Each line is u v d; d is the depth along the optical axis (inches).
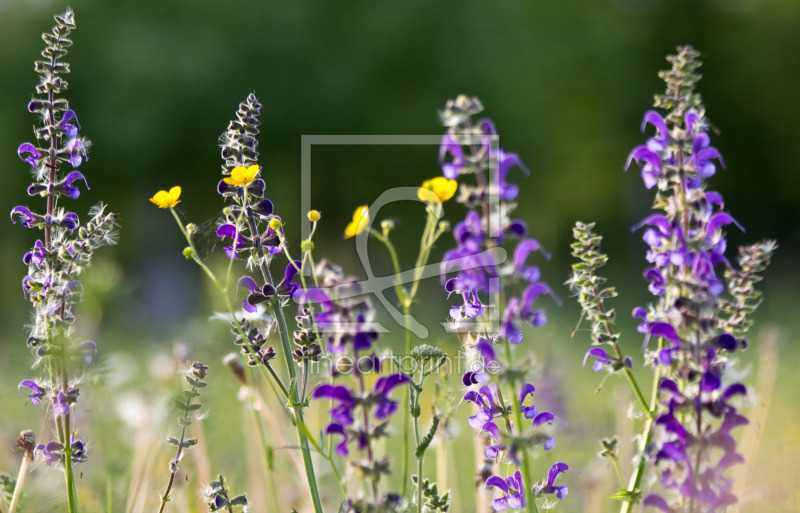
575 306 1016.2
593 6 1535.4
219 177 1320.1
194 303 1375.5
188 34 1279.5
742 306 164.6
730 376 152.6
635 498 161.5
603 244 1818.4
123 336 852.6
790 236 1977.1
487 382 157.3
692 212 151.6
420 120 1310.3
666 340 156.8
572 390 429.4
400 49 1322.6
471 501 328.8
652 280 151.5
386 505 134.8
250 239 172.6
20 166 1334.9
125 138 1235.9
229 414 406.3
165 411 271.7
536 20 1460.4
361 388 134.8
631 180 1654.8
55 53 182.5
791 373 644.1
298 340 174.2
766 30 1818.4
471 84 1337.4
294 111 1275.8
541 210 1583.4
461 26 1349.7
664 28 1823.3
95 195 1330.0
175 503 245.1
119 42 1255.5
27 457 183.0
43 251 173.5
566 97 1487.5
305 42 1290.6
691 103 159.0
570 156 1497.3
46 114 181.5
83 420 290.0
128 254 1498.5
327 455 166.2
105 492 261.6
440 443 206.8
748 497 245.4
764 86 1823.3
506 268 140.8
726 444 141.4
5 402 378.6
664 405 147.1
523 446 142.1
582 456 350.0
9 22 1359.5
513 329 141.9
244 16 1288.1
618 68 1549.0
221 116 1263.5
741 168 1918.1
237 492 273.0
